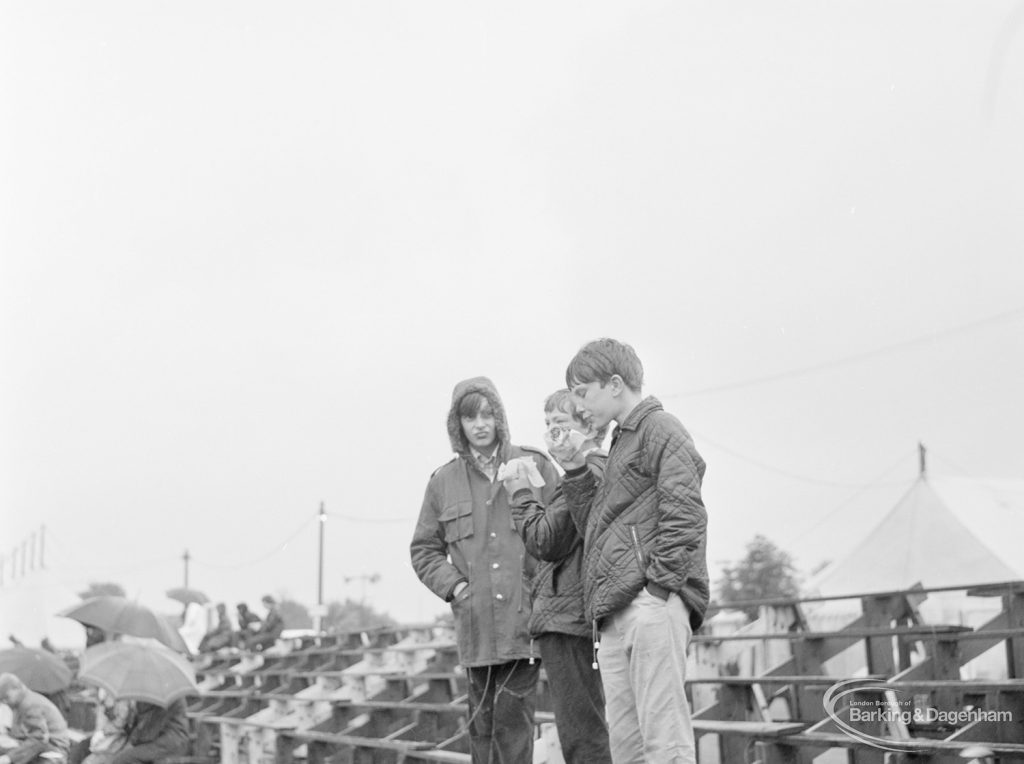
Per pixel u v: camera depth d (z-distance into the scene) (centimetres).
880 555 1021
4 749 845
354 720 973
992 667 675
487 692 498
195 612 1808
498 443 509
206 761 811
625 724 391
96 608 930
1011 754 471
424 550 515
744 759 577
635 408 396
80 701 1338
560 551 441
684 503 373
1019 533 987
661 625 375
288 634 1859
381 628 1361
